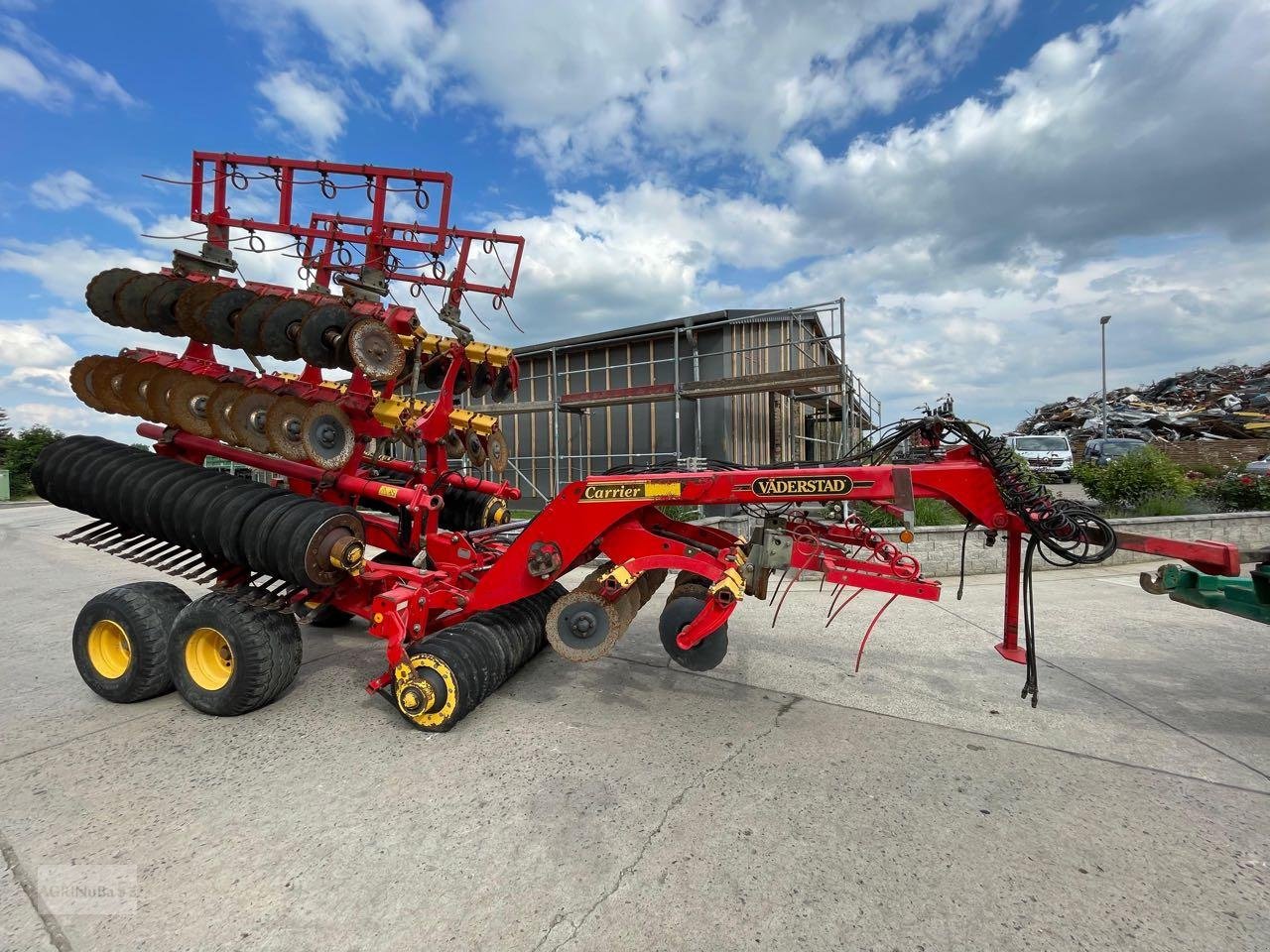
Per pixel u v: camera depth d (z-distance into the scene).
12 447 29.72
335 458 3.91
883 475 3.23
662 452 11.70
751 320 10.52
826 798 2.67
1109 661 4.46
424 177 4.43
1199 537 8.28
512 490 5.86
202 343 4.37
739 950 1.85
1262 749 3.14
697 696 3.84
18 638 5.25
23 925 1.94
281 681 3.56
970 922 1.96
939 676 4.17
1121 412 30.25
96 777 2.85
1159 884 2.14
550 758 3.05
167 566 3.96
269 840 2.38
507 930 1.93
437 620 3.98
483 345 4.99
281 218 4.42
